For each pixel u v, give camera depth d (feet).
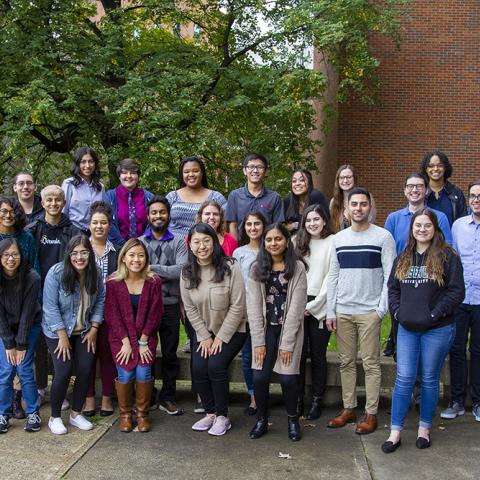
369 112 45.85
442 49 45.47
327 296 14.51
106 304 14.42
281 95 35.83
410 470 11.98
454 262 12.81
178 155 33.78
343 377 14.70
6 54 36.11
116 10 37.68
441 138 45.75
